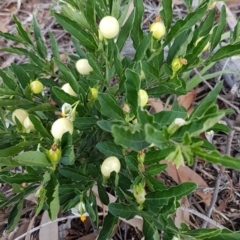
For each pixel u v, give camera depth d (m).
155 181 0.17
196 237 0.17
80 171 0.20
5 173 0.22
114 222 0.18
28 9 0.40
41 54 0.23
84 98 0.18
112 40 0.19
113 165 0.18
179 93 0.20
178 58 0.19
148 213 0.17
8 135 0.20
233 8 0.39
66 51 0.36
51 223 0.25
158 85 0.20
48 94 0.30
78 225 0.27
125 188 0.20
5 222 0.25
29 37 0.22
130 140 0.13
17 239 0.24
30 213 0.27
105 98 0.16
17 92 0.20
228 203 0.28
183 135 0.13
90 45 0.20
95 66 0.19
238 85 0.33
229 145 0.28
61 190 0.19
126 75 0.15
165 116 0.15
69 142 0.16
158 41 0.20
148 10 0.39
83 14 0.20
